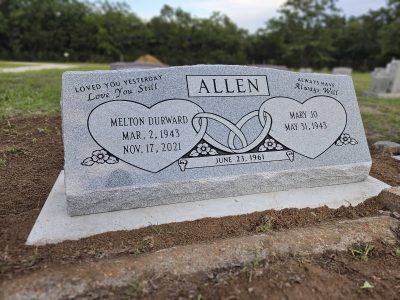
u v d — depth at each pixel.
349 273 0.73
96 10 16.64
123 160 0.91
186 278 0.68
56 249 0.76
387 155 1.51
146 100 0.97
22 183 1.08
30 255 0.74
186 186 0.95
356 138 1.16
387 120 2.17
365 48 15.27
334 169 1.10
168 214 0.92
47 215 0.88
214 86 1.03
